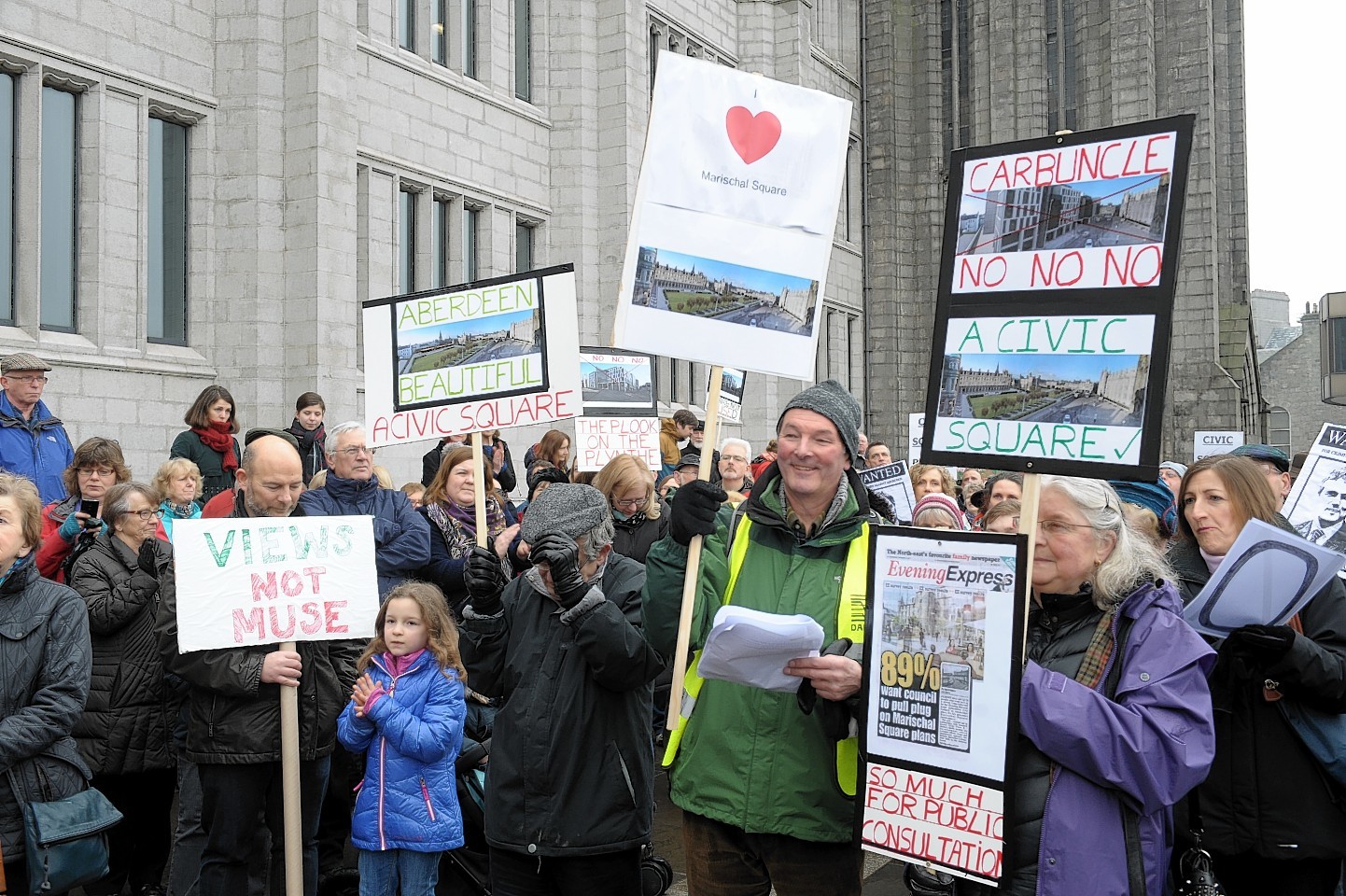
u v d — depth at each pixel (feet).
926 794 9.93
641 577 14.30
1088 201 10.31
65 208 41.63
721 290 12.94
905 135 121.39
